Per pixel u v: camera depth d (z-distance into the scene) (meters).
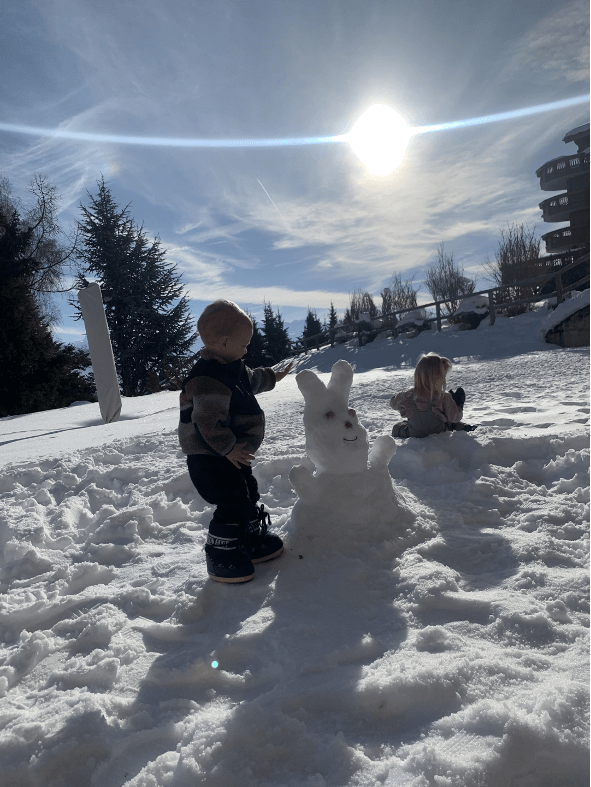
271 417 6.34
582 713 1.24
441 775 1.14
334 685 1.47
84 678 1.69
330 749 1.28
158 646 1.86
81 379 25.28
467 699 1.37
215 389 2.10
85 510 3.43
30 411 21.25
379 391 7.82
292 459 3.72
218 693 1.57
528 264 19.25
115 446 5.33
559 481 2.88
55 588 2.39
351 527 2.36
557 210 29.75
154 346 32.84
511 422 4.37
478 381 8.07
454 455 3.49
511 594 1.85
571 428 3.81
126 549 2.73
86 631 1.92
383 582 2.01
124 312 32.25
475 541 2.31
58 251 30.59
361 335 19.84
